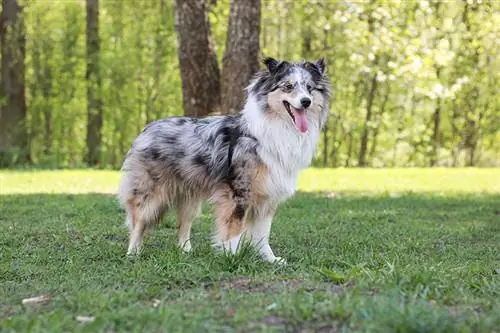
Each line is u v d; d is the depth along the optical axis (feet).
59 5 83.76
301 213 36.76
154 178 24.32
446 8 64.90
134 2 85.71
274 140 22.56
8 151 74.33
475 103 94.53
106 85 85.05
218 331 13.39
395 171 69.31
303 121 22.76
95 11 82.33
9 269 21.01
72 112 89.25
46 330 13.46
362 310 14.15
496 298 16.62
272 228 31.19
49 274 20.59
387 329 13.17
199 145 23.62
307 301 15.25
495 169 74.13
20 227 29.99
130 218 24.63
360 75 87.56
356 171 69.21
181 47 49.57
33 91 84.74
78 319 14.78
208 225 31.63
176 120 24.61
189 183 24.11
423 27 57.36
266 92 22.79
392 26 53.52
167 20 83.61
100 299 16.28
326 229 31.01
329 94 23.95
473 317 14.21
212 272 19.52
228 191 22.97
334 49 81.82
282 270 20.79
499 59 86.69
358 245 26.48
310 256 22.89
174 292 17.54
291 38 88.22
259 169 22.66
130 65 84.23
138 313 14.65
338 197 45.34
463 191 50.26
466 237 29.35
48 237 27.66
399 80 63.57
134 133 95.50
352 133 99.71
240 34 47.34
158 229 30.45
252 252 21.80
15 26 76.59
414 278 17.31
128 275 19.60
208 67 49.70
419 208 39.78
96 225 31.07
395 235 29.37
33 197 42.55
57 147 89.92
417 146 100.63
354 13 55.11
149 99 89.04
